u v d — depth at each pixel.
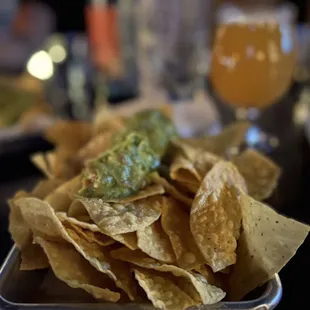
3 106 0.81
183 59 0.88
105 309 0.31
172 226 0.34
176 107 0.76
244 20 0.64
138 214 0.34
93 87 0.92
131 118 0.50
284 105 0.80
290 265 0.45
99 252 0.33
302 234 0.33
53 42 1.08
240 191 0.35
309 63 0.94
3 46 1.33
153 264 0.32
